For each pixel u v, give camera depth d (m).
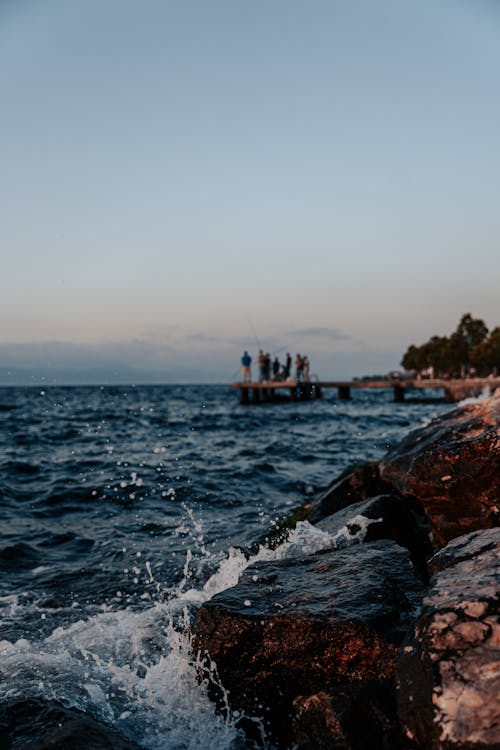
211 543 8.30
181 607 5.98
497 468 5.61
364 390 96.69
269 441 20.23
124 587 6.74
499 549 3.83
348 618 3.97
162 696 4.37
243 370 44.12
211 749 3.88
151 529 9.12
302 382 42.44
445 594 3.37
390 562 4.98
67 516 9.95
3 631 5.54
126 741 3.60
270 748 3.92
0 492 11.55
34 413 36.59
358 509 6.88
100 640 5.31
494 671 2.81
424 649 3.07
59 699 4.19
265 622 4.14
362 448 18.06
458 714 2.70
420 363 113.06
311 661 3.96
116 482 12.54
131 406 47.34
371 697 3.42
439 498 5.93
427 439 7.07
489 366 93.00
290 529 7.90
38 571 7.30
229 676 4.19
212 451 17.66
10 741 3.56
